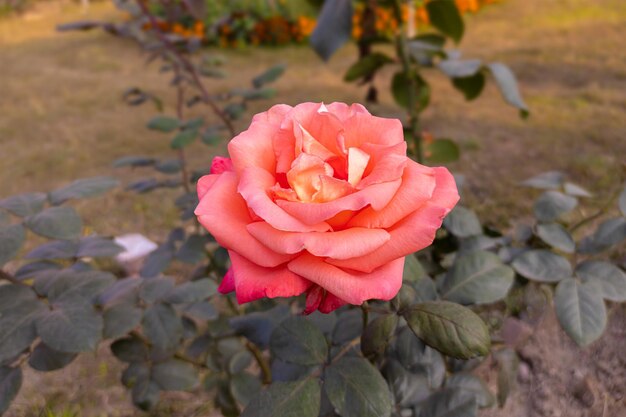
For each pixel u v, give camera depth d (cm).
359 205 16
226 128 45
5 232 24
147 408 33
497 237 35
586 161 75
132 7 50
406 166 18
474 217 31
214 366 37
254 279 17
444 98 108
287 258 17
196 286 30
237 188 18
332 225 17
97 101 118
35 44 171
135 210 74
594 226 55
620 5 161
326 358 22
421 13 151
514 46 135
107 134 100
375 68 48
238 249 17
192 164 85
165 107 112
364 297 16
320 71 132
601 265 27
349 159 18
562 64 118
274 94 44
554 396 38
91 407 43
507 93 42
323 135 19
